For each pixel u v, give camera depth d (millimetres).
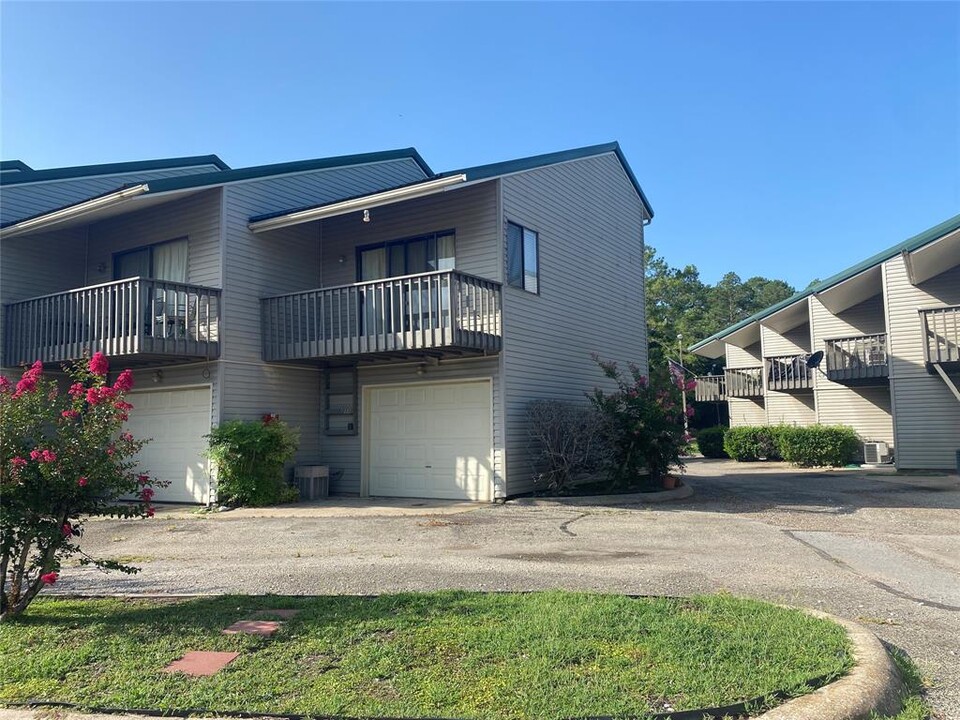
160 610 5875
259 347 14336
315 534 10148
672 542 9062
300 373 15188
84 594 6594
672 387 15156
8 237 14625
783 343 27641
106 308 13172
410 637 4941
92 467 5703
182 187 13227
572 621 5141
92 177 16125
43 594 6594
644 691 3959
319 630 5176
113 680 4367
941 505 12617
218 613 5723
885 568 7457
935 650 4918
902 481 17000
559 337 15797
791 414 27266
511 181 14469
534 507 12758
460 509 12531
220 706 3947
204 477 13734
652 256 62719
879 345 21234
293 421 14906
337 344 13375
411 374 14562
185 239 14492
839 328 24047
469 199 14398
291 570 7574
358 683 4203
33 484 5555
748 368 28656
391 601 5895
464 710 3789
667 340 48000
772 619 5195
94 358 6000
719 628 4984
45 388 5914
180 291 13094
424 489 14344
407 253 15180
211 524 11359
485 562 7820
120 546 9430
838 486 16234
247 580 7121
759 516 11422
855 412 23719
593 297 17531
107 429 5832
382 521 11320
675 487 15156
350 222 15867
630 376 18891
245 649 4852
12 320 14617
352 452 15156
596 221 18031
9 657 4789
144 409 14906
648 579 6887
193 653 4816
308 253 15805
